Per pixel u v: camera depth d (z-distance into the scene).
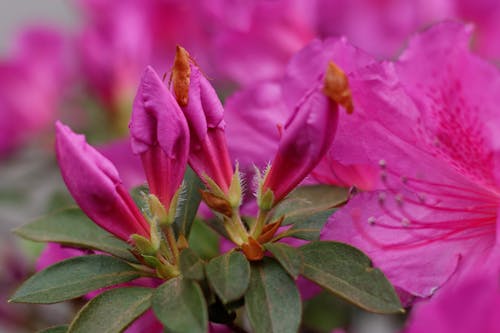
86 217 0.38
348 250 0.35
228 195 0.36
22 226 0.38
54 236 0.37
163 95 0.35
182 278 0.35
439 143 0.38
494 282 0.33
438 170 0.38
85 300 0.40
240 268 0.34
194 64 0.36
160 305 0.34
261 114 0.39
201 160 0.36
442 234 0.37
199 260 0.35
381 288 0.34
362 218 0.37
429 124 0.37
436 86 0.37
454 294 0.32
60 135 0.35
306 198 0.38
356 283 0.35
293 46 0.49
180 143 0.35
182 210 0.37
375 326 0.46
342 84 0.34
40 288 0.36
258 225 0.36
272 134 0.39
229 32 0.49
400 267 0.37
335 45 0.38
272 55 0.49
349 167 0.38
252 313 0.34
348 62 0.38
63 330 0.36
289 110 0.39
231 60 0.49
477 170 0.38
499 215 0.36
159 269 0.36
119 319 0.35
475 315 0.32
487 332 0.32
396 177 0.38
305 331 0.47
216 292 0.34
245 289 0.34
